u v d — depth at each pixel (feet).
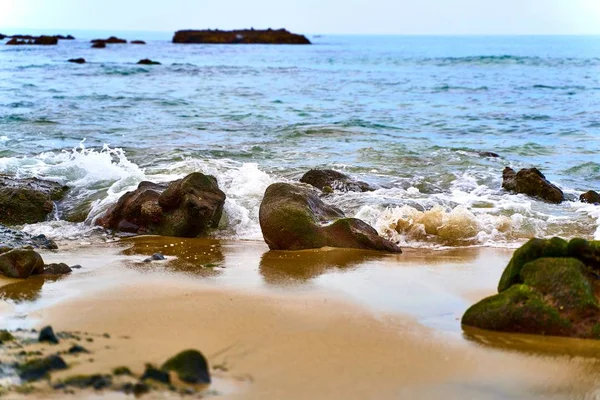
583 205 42.88
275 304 24.25
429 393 17.66
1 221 39.78
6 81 129.49
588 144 67.36
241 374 18.24
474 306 22.74
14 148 59.31
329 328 21.91
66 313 23.09
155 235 37.60
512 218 38.29
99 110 88.58
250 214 40.50
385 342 20.89
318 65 215.72
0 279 27.68
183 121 80.12
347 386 17.84
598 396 17.72
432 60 244.42
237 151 60.64
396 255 32.68
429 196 44.73
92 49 320.70
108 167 47.47
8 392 16.08
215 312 23.29
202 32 478.59
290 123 79.05
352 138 69.26
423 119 84.69
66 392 16.21
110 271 29.22
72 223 39.86
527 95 113.70
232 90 121.49
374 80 148.36
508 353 20.31
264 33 497.46
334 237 34.01
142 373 17.53
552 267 22.62
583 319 21.84
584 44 527.40
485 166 55.42
